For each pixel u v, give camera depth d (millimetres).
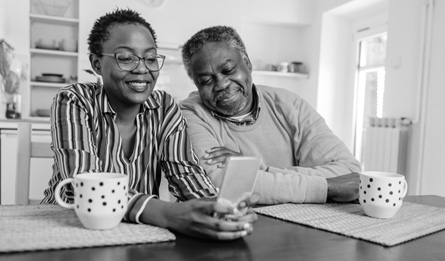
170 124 1086
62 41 3824
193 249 597
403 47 2877
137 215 705
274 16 4176
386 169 2848
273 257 571
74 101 926
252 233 686
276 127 1415
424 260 576
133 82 911
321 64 4098
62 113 896
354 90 4043
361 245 635
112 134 987
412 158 2758
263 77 4426
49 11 3818
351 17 4059
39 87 3898
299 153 1387
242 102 1311
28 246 559
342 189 968
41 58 3871
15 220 696
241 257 568
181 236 660
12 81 3275
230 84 1254
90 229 654
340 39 4129
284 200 956
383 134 2881
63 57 3924
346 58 4152
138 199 727
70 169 799
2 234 611
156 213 695
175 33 3877
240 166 639
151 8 3801
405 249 623
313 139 1349
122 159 1004
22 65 3621
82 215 643
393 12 2988
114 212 648
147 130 1056
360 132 4035
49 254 553
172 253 576
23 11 3602
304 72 4367
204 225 634
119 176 677
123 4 3732
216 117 1350
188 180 992
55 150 864
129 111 1016
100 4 3691
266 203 963
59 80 3762
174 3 3859
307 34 4375
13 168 2695
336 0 3793
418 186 2682
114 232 644
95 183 634
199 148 1185
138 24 916
